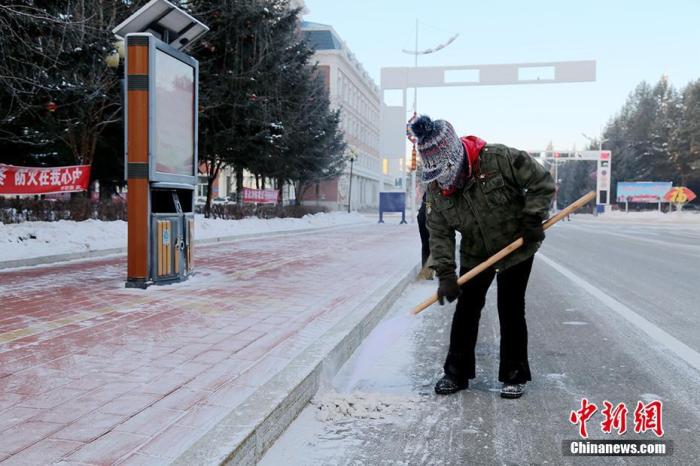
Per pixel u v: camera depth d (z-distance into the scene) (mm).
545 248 15562
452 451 2674
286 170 24172
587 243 17797
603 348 4641
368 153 70750
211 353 3682
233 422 2529
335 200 51156
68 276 7051
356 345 4523
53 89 11375
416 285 7867
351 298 5766
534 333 5199
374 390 3572
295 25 20453
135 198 6215
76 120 13289
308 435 2840
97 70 12172
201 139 18234
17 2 9984
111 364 3428
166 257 6539
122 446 2297
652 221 45406
